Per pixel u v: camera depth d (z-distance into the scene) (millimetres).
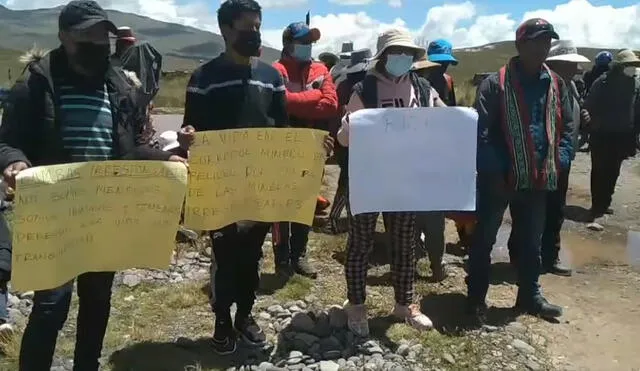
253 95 3859
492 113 4680
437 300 5324
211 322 4785
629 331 4922
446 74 6527
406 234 4566
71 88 3070
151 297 5219
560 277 6184
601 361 4434
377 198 4141
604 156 8523
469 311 4980
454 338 4574
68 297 3211
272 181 3877
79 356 3492
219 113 3820
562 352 4539
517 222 5078
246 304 4324
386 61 4281
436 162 4160
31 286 2994
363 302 4527
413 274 4691
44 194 2943
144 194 3271
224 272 4102
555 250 6281
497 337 4656
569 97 4926
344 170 6699
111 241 3270
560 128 4781
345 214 7926
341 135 4254
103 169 3125
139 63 7023
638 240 7660
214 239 4043
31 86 2965
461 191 4203
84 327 3463
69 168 3008
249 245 4102
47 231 2988
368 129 4070
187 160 3664
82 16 2928
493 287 5762
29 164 2943
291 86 5500
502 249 7125
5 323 4418
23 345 3160
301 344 4375
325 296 5324
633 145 8625
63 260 3086
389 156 4113
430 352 4355
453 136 4152
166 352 4270
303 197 3947
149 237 3334
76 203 3088
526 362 4332
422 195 4176
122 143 3240
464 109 4156
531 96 4652
